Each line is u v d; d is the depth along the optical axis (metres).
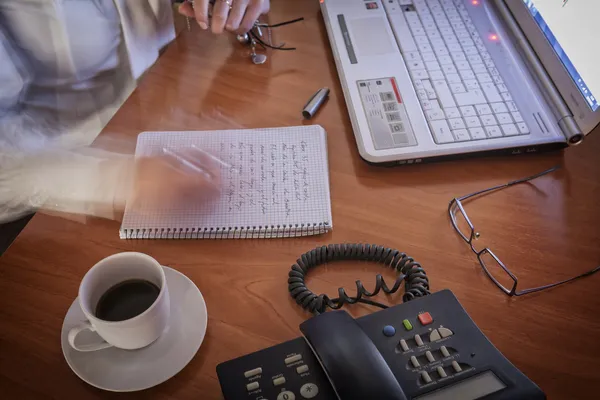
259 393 0.51
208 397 0.55
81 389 0.55
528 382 0.51
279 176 0.74
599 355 0.58
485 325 0.60
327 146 0.79
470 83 0.84
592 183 0.76
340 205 0.72
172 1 1.06
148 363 0.56
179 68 0.89
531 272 0.66
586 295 0.63
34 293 0.62
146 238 0.68
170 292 0.61
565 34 0.79
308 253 0.66
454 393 0.50
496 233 0.70
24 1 0.96
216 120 0.82
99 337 0.57
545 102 0.82
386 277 0.65
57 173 0.77
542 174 0.77
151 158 0.76
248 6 0.92
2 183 0.80
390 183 0.75
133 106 0.83
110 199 0.72
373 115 0.80
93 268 0.56
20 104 1.00
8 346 0.58
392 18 0.94
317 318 0.53
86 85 1.07
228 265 0.66
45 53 1.03
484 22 0.94
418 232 0.69
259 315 0.61
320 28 0.97
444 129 0.78
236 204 0.71
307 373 0.52
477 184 0.75
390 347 0.53
